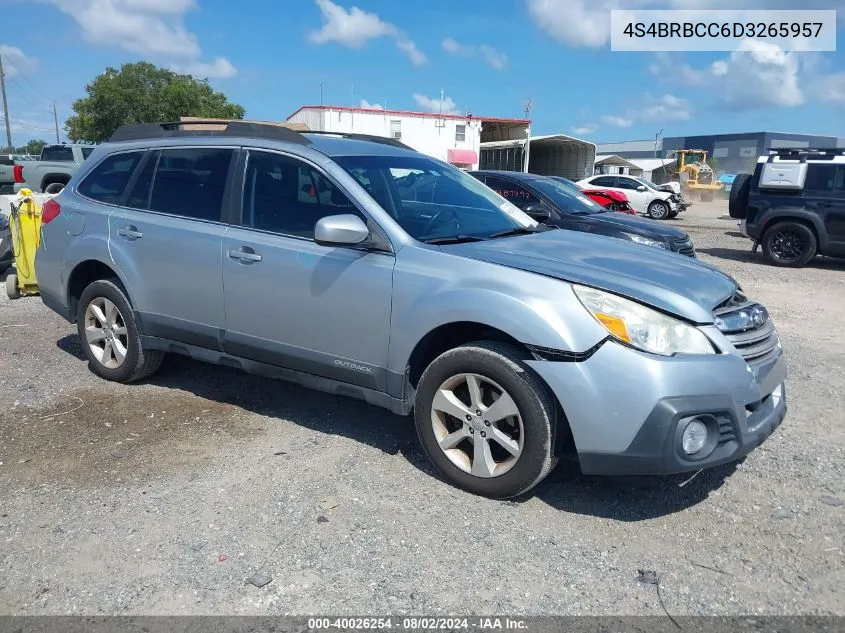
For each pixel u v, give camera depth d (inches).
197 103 1891.0
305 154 161.5
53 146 886.4
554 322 124.9
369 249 147.2
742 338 131.3
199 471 148.8
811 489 142.8
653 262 147.9
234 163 172.2
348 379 153.6
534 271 131.6
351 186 152.7
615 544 123.2
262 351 165.5
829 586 111.4
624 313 123.0
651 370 119.5
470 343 136.5
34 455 156.3
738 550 121.4
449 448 141.9
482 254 139.6
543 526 128.6
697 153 1711.4
